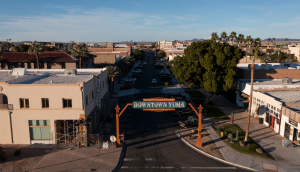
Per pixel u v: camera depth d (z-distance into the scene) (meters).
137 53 163.62
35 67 52.28
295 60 100.88
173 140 27.12
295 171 19.88
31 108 24.58
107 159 21.97
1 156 21.16
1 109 24.48
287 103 28.42
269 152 23.69
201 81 39.00
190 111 37.56
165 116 36.94
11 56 52.34
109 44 124.00
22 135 25.16
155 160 22.14
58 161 21.48
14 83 26.17
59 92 24.30
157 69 105.31
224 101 47.16
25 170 19.75
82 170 19.91
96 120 30.38
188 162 21.73
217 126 32.03
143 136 28.39
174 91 57.94
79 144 25.12
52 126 24.95
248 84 38.31
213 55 37.19
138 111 39.84
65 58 53.00
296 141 25.44
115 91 57.94
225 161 21.84
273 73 43.34
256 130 30.23
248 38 69.44
